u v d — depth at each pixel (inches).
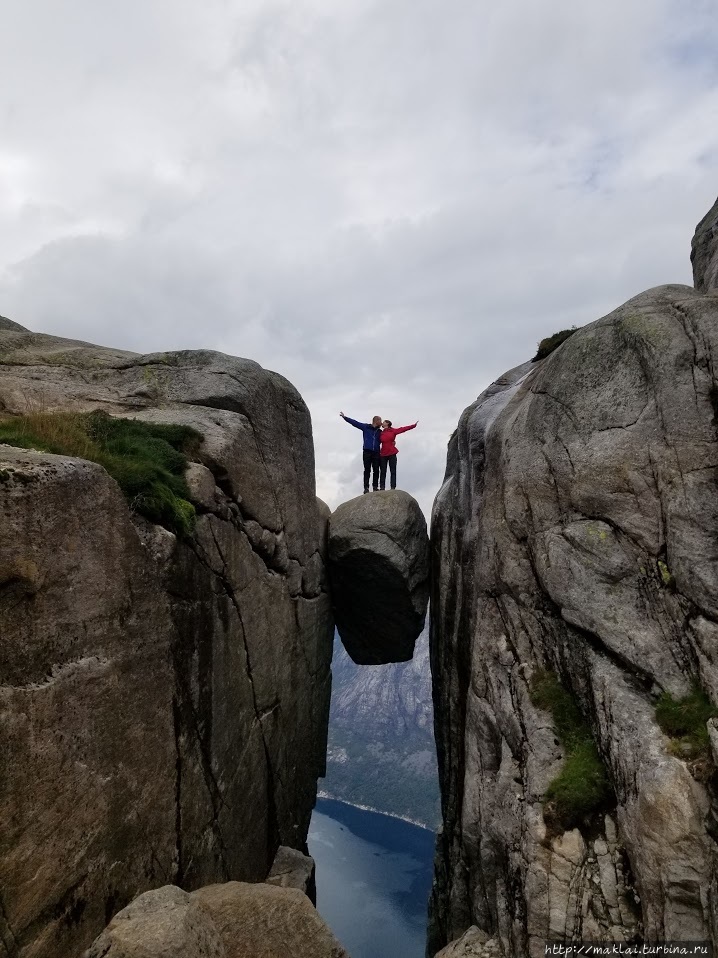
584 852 352.8
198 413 553.6
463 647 612.7
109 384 573.6
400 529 783.1
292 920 316.8
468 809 490.0
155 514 387.5
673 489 424.5
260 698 553.6
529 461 527.5
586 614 439.2
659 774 323.3
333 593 845.2
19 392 530.6
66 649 294.2
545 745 420.5
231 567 498.0
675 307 484.7
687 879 297.4
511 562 522.6
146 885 343.3
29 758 263.4
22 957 246.8
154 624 371.9
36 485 282.7
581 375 509.7
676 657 385.7
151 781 357.1
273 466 626.2
